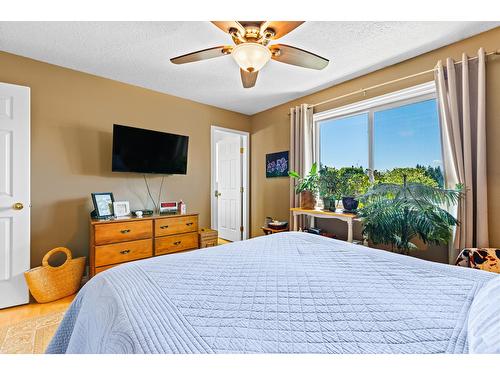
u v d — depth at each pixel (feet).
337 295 3.07
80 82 8.93
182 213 10.54
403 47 7.32
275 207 12.92
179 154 11.00
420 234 6.47
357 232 9.45
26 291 7.41
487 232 6.34
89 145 9.14
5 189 7.14
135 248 8.67
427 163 7.95
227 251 4.92
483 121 6.36
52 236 8.39
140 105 10.33
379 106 9.09
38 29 6.47
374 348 2.09
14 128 7.23
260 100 12.00
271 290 3.21
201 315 2.60
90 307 3.09
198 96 11.46
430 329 2.34
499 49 6.29
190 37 6.86
